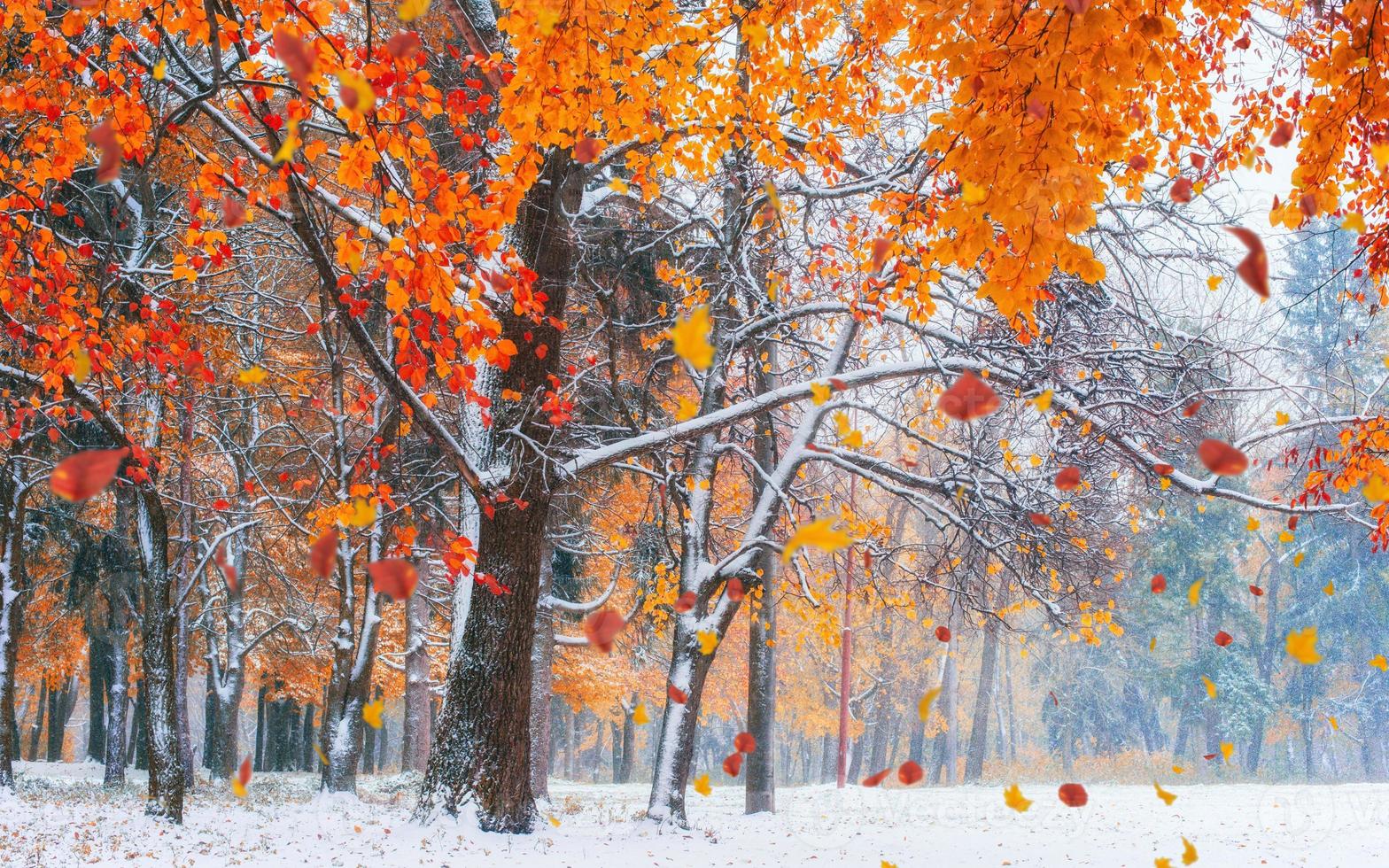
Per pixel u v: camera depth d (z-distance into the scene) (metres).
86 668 27.16
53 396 10.12
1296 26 5.56
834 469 15.88
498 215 5.27
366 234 5.61
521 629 9.31
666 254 13.61
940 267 8.84
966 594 11.77
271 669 23.09
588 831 10.90
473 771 9.16
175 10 5.78
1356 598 35.22
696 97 6.66
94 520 18.02
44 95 5.87
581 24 4.82
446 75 9.75
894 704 35.56
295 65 2.72
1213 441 2.28
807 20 5.96
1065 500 10.86
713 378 12.51
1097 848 11.40
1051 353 9.77
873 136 10.16
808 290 12.36
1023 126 3.50
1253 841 12.05
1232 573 35.41
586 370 9.28
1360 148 5.04
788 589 15.93
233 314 12.03
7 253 6.09
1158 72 3.73
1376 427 7.39
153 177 9.91
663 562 12.87
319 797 13.22
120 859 7.94
